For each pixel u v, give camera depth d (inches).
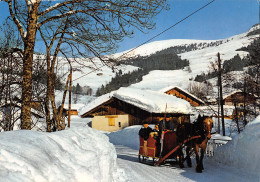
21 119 305.3
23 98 308.0
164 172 320.5
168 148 385.1
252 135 327.6
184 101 1269.7
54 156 153.8
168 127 402.0
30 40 313.0
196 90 2401.6
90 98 4498.0
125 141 923.4
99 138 246.4
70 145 184.2
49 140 169.2
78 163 166.1
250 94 962.1
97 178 162.6
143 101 1089.4
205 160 425.4
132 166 327.3
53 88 380.2
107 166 201.9
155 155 387.2
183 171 336.5
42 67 375.6
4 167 111.0
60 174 138.7
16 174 109.7
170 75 7475.4
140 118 1195.3
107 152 224.5
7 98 338.6
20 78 352.2
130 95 1129.4
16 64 351.6
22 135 160.4
